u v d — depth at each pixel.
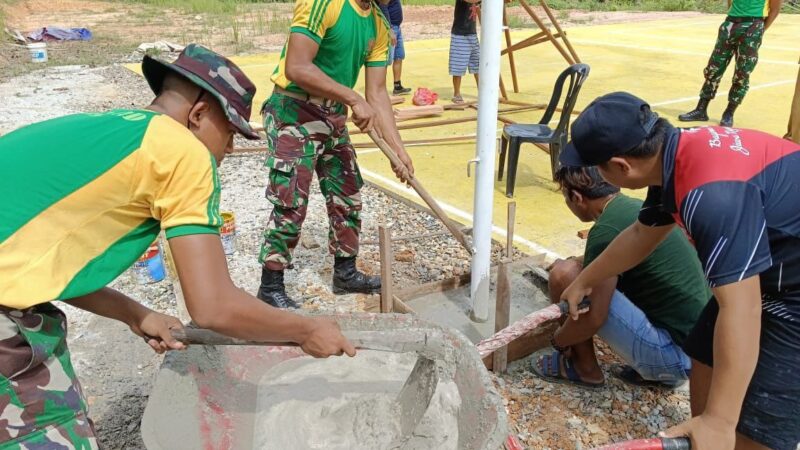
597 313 2.49
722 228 1.64
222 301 1.52
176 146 1.50
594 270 2.37
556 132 4.93
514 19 14.58
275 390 2.27
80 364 2.96
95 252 1.57
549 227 4.43
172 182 1.50
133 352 3.06
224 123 1.69
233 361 2.19
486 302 3.20
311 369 2.38
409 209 4.76
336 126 3.19
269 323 1.64
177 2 17.45
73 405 1.66
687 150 1.76
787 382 1.91
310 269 3.87
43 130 1.54
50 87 8.45
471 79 9.33
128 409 2.68
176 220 1.50
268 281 3.32
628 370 2.87
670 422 2.62
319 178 3.42
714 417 1.70
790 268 1.81
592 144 1.85
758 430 2.00
